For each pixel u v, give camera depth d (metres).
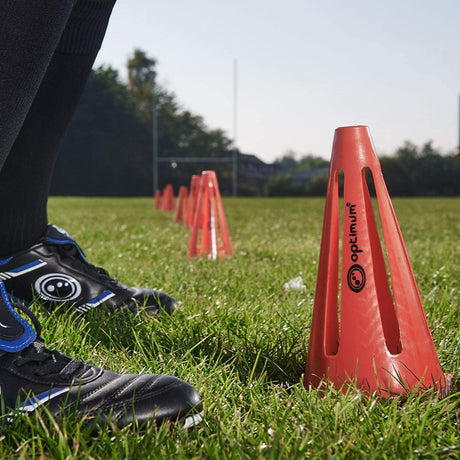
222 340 1.13
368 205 1.02
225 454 0.74
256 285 1.51
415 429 0.83
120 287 1.24
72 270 1.21
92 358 1.06
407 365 0.97
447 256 1.94
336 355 1.00
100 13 1.08
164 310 1.23
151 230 2.91
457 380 1.03
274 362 1.07
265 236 2.71
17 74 0.73
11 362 0.84
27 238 1.18
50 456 0.74
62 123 1.10
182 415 0.84
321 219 4.32
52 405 0.82
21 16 0.70
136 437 0.78
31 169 1.11
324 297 1.01
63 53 1.06
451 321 1.23
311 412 0.88
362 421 0.86
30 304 1.20
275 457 0.72
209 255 1.89
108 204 7.50
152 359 1.06
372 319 0.98
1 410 0.81
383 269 1.03
